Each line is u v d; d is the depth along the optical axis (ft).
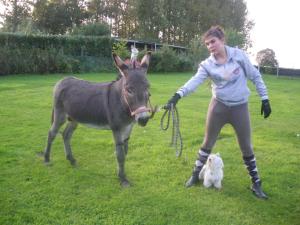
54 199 16.84
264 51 122.52
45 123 30.73
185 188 18.17
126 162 21.49
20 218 15.17
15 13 161.27
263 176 19.86
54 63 81.76
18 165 20.79
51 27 157.69
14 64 77.00
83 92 19.01
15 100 41.22
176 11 155.02
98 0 163.73
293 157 23.11
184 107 40.09
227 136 27.71
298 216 15.85
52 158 21.99
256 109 40.37
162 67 97.04
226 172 20.34
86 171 20.10
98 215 15.55
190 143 25.53
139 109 15.89
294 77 102.73
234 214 15.81
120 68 16.53
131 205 16.44
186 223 15.06
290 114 37.99
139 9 147.74
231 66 16.15
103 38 93.71
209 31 16.03
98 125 18.76
